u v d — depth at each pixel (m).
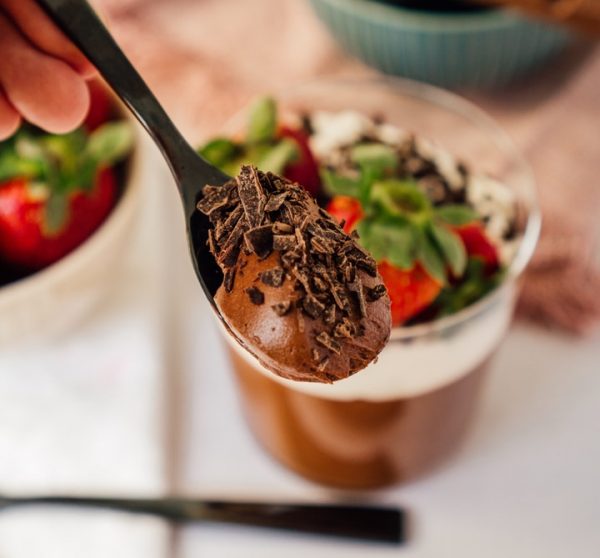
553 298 0.37
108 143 0.36
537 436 0.36
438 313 0.30
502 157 0.33
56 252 0.35
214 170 0.27
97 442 0.35
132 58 0.43
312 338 0.23
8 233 0.35
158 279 0.38
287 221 0.24
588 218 0.39
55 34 0.30
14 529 0.34
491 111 0.42
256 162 0.31
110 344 0.37
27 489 0.34
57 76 0.31
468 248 0.30
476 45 0.39
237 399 0.35
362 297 0.24
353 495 0.35
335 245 0.24
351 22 0.40
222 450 0.36
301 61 0.44
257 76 0.43
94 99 0.36
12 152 0.35
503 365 0.37
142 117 0.27
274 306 0.23
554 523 0.34
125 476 0.34
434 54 0.40
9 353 0.37
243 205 0.24
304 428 0.32
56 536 0.33
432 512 0.34
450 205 0.31
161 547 0.33
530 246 0.30
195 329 0.38
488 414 0.36
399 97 0.33
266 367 0.24
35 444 0.35
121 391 0.36
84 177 0.35
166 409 0.36
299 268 0.24
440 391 0.31
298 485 0.35
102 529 0.34
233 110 0.41
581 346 0.37
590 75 0.43
